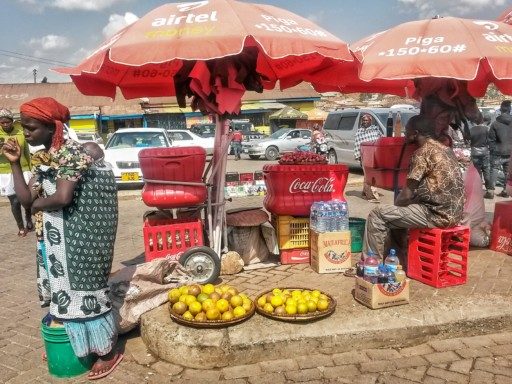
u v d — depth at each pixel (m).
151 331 3.63
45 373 3.45
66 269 3.07
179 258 4.37
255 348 3.44
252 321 3.60
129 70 4.84
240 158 23.66
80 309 3.14
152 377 3.34
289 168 4.76
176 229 4.61
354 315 3.65
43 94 35.81
